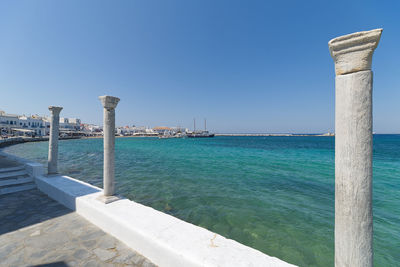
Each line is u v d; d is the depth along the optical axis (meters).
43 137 55.72
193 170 12.73
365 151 1.56
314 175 11.40
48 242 3.05
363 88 1.56
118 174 11.19
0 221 3.76
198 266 2.19
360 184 1.58
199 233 2.85
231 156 21.38
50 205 4.61
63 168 12.62
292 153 25.28
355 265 1.60
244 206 6.36
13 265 2.50
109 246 2.99
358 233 1.60
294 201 6.89
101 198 4.02
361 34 1.49
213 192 7.85
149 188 8.29
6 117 50.59
